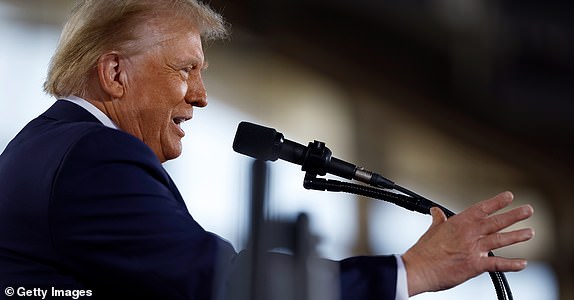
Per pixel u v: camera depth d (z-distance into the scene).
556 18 10.16
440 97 9.52
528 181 9.78
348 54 8.88
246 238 1.26
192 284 1.79
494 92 9.77
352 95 8.99
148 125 2.16
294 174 5.68
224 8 7.68
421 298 7.48
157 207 1.87
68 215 1.87
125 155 1.92
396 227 7.62
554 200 9.73
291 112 8.31
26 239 1.91
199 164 6.43
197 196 6.30
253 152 2.07
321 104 8.63
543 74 10.02
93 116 2.12
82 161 1.90
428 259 1.80
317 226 1.27
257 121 7.93
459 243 1.80
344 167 2.09
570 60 10.08
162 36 2.17
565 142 9.88
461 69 9.64
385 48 9.21
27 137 2.07
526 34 9.99
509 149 9.77
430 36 9.48
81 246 1.85
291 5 8.27
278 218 1.25
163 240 1.83
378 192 2.08
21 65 5.69
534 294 9.24
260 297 1.23
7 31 5.70
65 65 2.17
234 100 7.78
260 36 8.03
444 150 9.52
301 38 8.38
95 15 2.17
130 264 1.83
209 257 1.80
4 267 1.90
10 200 1.95
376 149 9.05
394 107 9.26
